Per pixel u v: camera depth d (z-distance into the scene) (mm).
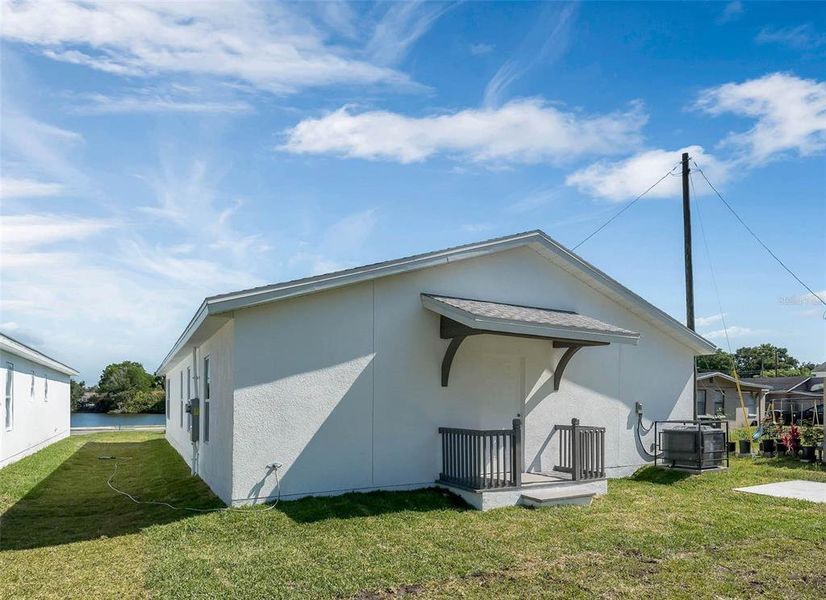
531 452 10648
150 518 8141
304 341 8594
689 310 17234
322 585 5535
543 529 7512
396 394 9242
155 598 5242
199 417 11758
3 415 13062
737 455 14773
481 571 5969
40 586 5578
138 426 32594
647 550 6711
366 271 8867
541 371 10875
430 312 9641
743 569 6121
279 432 8328
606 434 11641
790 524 7867
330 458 8648
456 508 8430
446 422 9672
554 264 11211
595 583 5688
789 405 35531
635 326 12297
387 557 6301
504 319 8625
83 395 48688
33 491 10664
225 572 5844
